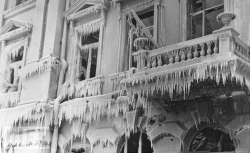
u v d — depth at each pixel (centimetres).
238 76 955
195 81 1040
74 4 1781
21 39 1970
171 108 1264
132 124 1363
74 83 1652
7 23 2058
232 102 1134
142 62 1161
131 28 1477
